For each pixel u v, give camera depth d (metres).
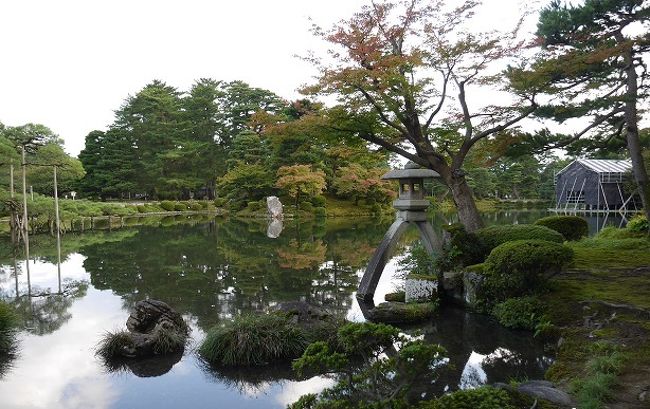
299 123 9.98
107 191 44.25
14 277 11.56
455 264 8.48
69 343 6.54
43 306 8.67
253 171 35.12
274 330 5.78
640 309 5.94
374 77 9.35
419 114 10.85
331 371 4.12
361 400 3.78
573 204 35.91
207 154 45.97
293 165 34.03
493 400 3.40
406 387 3.67
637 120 11.24
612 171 31.42
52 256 15.11
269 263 13.65
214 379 5.23
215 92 46.28
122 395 4.86
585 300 6.56
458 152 11.05
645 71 10.30
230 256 15.02
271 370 5.43
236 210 37.53
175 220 32.22
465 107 10.84
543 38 10.09
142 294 9.60
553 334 6.00
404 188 9.30
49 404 4.68
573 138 10.33
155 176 44.47
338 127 10.26
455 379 4.96
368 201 37.56
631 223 13.09
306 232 23.00
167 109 46.50
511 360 5.50
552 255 6.62
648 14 9.43
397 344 5.84
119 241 19.34
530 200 45.69
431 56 10.08
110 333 6.27
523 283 7.03
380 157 12.46
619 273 8.22
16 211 18.62
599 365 4.38
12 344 6.48
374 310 7.20
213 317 7.77
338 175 37.62
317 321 6.27
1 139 17.67
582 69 9.66
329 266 13.09
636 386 4.00
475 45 10.00
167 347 6.04
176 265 13.28
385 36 10.23
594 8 9.73
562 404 3.75
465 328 6.79
